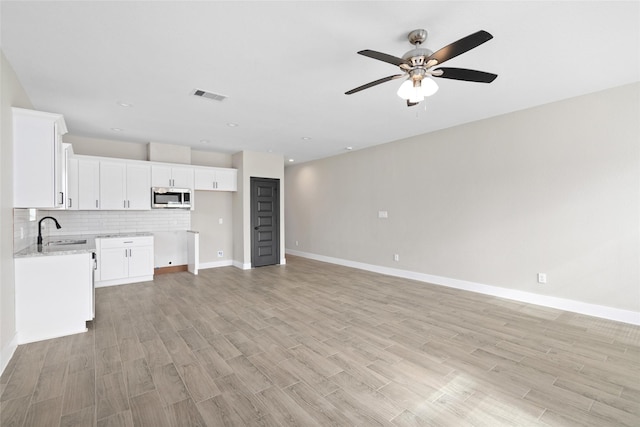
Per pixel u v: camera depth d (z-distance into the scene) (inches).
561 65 110.9
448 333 122.6
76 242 162.2
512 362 99.5
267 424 70.9
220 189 253.8
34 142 113.7
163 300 166.9
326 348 109.7
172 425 70.4
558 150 147.9
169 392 83.0
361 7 78.3
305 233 319.3
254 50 99.2
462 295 175.5
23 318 113.1
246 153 256.7
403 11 80.0
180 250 244.8
